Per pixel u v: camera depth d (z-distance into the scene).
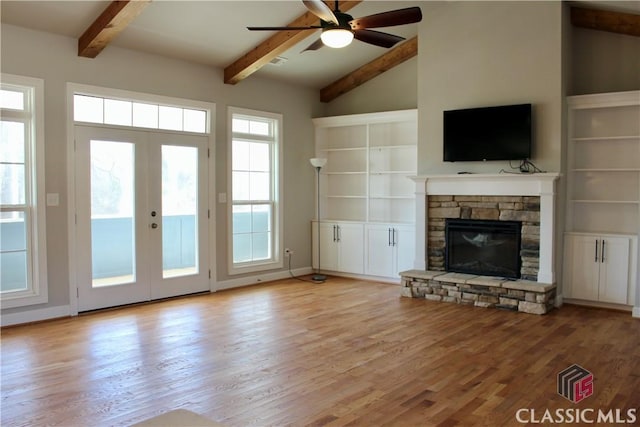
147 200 5.82
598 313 5.34
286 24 5.73
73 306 5.22
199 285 6.38
